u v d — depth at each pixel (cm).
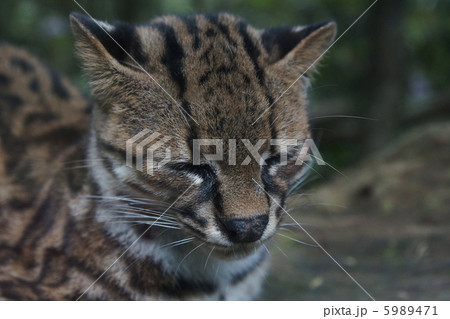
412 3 99
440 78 104
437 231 54
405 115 97
